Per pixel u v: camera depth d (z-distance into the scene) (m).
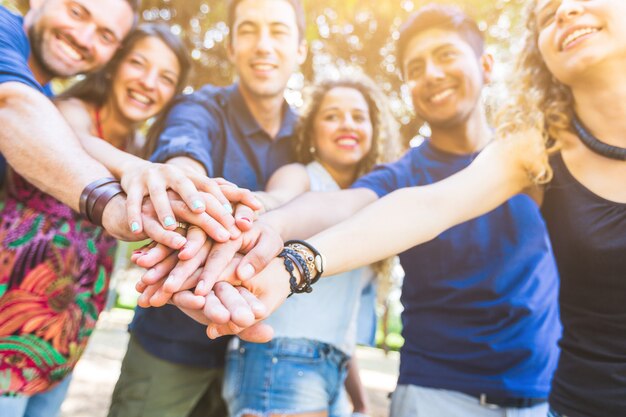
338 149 2.17
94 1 1.74
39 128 1.35
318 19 4.89
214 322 1.12
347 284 1.92
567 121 1.35
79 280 1.71
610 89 1.25
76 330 1.71
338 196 1.82
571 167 1.34
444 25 2.07
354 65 5.19
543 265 1.88
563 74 1.30
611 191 1.25
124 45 1.96
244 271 1.21
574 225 1.30
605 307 1.25
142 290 1.25
